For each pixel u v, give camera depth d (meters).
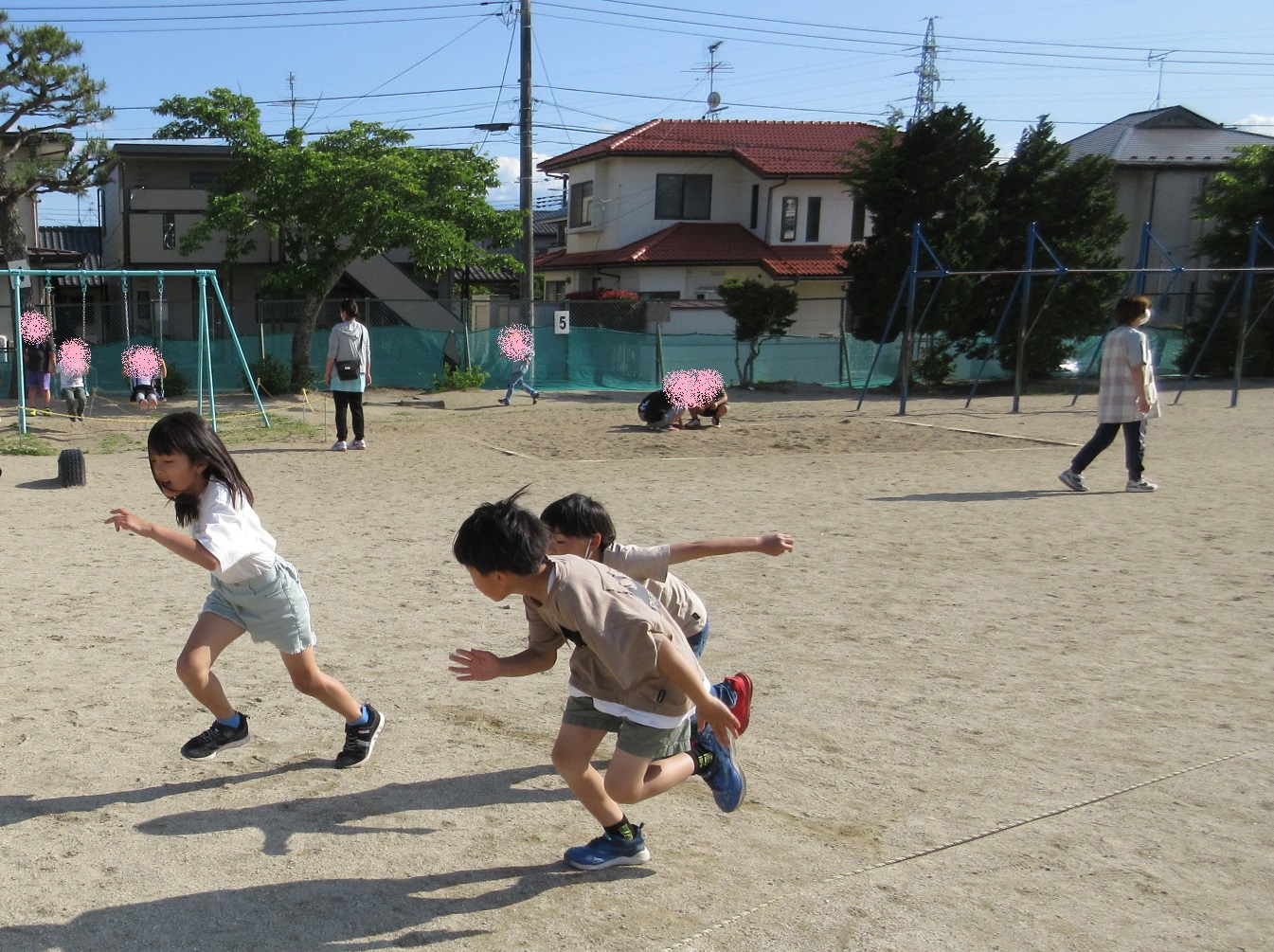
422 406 21.53
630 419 19.05
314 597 6.86
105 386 23.30
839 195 33.50
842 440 15.77
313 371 25.14
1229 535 8.79
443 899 3.30
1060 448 14.52
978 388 25.31
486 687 5.21
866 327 25.23
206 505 3.79
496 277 33.94
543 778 4.21
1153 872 3.46
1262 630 6.18
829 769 4.26
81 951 3.00
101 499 10.65
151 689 5.11
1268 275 26.17
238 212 22.11
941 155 23.64
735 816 3.88
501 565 3.12
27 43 20.98
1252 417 18.20
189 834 3.70
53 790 4.03
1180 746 4.48
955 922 3.16
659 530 9.01
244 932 3.11
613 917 3.20
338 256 23.09
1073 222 24.28
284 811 3.88
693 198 34.59
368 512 10.02
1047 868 3.48
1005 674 5.39
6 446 14.45
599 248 35.34
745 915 3.20
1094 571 7.59
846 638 6.01
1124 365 10.56
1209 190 29.47
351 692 5.11
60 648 5.73
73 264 29.39
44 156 26.09
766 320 25.88
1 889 3.33
